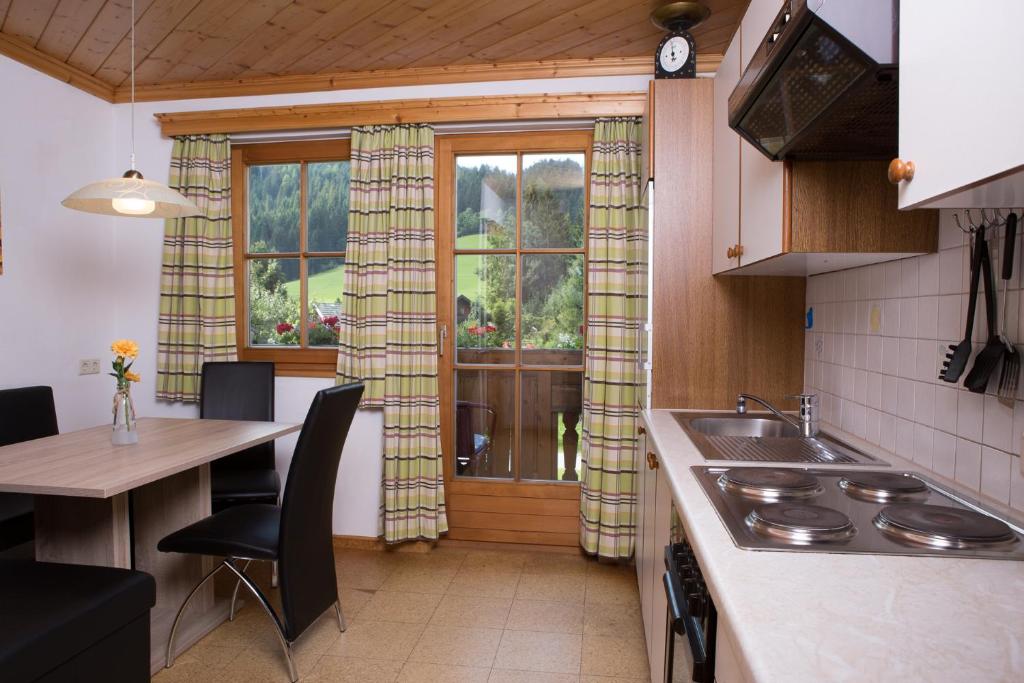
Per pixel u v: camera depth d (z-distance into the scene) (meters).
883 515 1.12
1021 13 0.64
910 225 1.51
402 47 2.94
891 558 0.96
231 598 2.72
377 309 3.25
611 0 2.46
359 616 2.59
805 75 1.13
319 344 3.48
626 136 3.04
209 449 2.26
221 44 2.93
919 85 0.88
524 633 2.45
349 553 3.28
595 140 3.07
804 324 2.46
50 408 3.02
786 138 1.42
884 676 0.64
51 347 3.21
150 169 3.53
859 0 0.96
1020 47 0.65
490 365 3.31
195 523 2.31
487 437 3.34
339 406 2.23
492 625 2.51
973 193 0.81
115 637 1.70
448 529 3.35
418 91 3.25
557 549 3.27
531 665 2.22
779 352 2.47
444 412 3.33
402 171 3.21
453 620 2.55
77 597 1.64
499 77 3.15
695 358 2.51
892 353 1.68
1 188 2.93
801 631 0.73
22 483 1.80
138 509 2.47
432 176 3.21
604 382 3.07
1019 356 1.17
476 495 3.32
